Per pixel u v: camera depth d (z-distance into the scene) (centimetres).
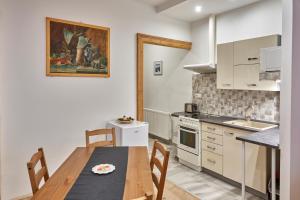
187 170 360
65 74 296
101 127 333
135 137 316
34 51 272
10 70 257
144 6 369
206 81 411
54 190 135
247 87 305
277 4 302
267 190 262
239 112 356
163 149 174
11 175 263
